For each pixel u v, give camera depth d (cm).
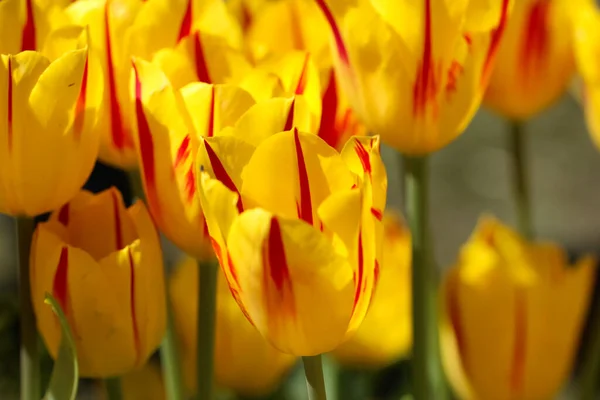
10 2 79
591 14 89
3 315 100
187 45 79
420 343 82
